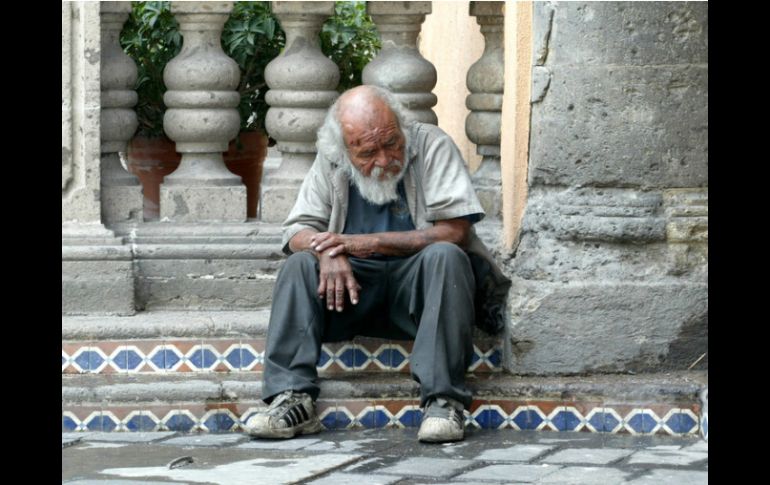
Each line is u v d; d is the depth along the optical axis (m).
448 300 6.45
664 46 6.83
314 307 6.57
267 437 6.48
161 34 8.16
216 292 7.35
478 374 7.01
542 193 7.02
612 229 6.84
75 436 6.57
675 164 6.88
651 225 6.85
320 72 7.34
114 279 7.18
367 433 6.65
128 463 6.02
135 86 7.68
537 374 6.89
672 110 6.86
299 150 7.47
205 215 7.44
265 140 8.26
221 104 7.38
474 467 5.96
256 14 8.16
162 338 6.98
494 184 7.61
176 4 7.28
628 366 6.89
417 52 7.59
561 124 6.90
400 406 6.76
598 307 6.86
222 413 6.73
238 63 8.16
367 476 5.79
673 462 6.03
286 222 6.77
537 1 6.86
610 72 6.84
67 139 7.17
